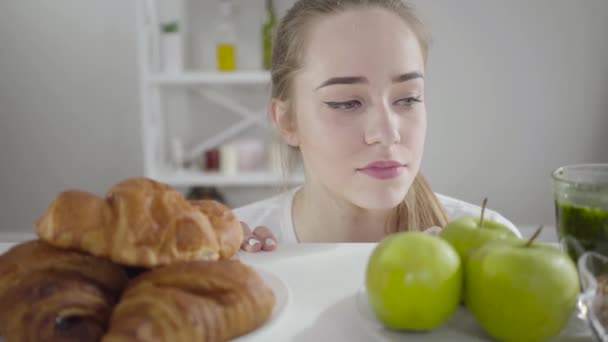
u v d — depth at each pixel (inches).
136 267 16.2
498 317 14.1
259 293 14.5
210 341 13.2
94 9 81.5
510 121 84.4
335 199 34.4
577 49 82.0
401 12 28.5
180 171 77.9
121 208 15.6
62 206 15.5
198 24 80.4
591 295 13.8
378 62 26.2
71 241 15.2
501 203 86.9
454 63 82.9
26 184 86.9
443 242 15.2
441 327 15.5
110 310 14.2
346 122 26.9
